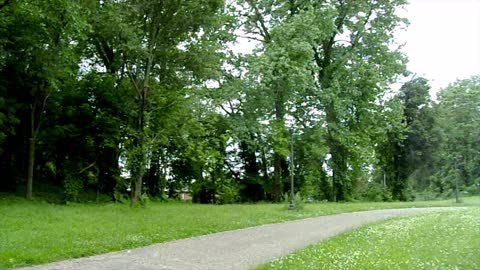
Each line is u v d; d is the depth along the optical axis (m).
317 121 38.25
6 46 25.70
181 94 27.97
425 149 51.59
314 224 20.31
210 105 29.52
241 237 16.03
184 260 11.73
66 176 29.05
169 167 39.66
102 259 11.73
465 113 66.50
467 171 64.88
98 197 30.50
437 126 53.66
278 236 16.31
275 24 36.97
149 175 38.28
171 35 26.17
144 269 10.60
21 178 30.19
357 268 10.13
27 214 19.78
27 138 29.08
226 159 41.53
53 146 30.80
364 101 38.25
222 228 17.98
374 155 40.56
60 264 11.01
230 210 25.52
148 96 27.34
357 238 15.41
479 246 13.14
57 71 26.17
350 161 40.97
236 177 42.41
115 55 29.20
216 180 40.56
